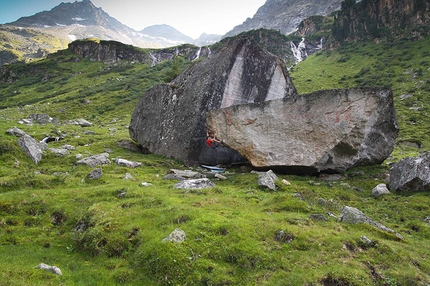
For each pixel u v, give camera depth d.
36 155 21.58
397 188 16.12
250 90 25.14
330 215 12.57
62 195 14.54
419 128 62.00
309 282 8.12
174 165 23.77
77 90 131.62
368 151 19.59
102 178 17.52
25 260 9.83
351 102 18.42
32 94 142.00
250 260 9.09
